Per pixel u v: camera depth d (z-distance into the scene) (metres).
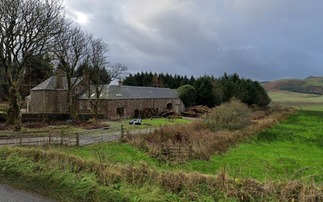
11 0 29.34
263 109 68.12
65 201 8.55
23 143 22.16
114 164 10.66
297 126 45.06
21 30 30.45
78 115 46.53
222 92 74.50
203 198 8.16
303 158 23.86
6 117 36.50
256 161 20.92
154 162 19.09
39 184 9.68
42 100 54.53
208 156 21.88
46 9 32.34
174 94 71.75
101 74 49.19
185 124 34.12
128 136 26.50
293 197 7.91
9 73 30.95
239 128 35.56
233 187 8.47
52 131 30.39
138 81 94.56
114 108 53.91
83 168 10.52
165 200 8.14
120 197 8.33
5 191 9.33
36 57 32.78
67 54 43.81
